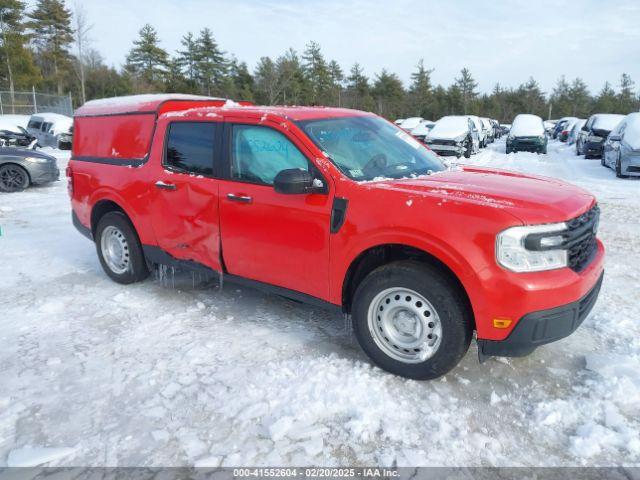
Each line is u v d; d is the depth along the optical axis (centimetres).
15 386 343
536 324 301
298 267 383
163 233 476
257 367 363
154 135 483
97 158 541
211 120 435
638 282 531
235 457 273
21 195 1138
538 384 339
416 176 393
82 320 448
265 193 392
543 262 304
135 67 6203
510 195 333
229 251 426
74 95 5456
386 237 331
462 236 307
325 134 394
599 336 406
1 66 5116
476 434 289
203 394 330
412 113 7275
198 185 436
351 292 376
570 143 2873
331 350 388
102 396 331
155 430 296
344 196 353
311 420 302
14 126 2016
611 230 769
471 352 382
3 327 434
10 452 279
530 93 8081
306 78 5969
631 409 309
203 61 6194
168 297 501
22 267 602
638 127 1364
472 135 2122
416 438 287
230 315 456
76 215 577
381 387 335
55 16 5947
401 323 341
